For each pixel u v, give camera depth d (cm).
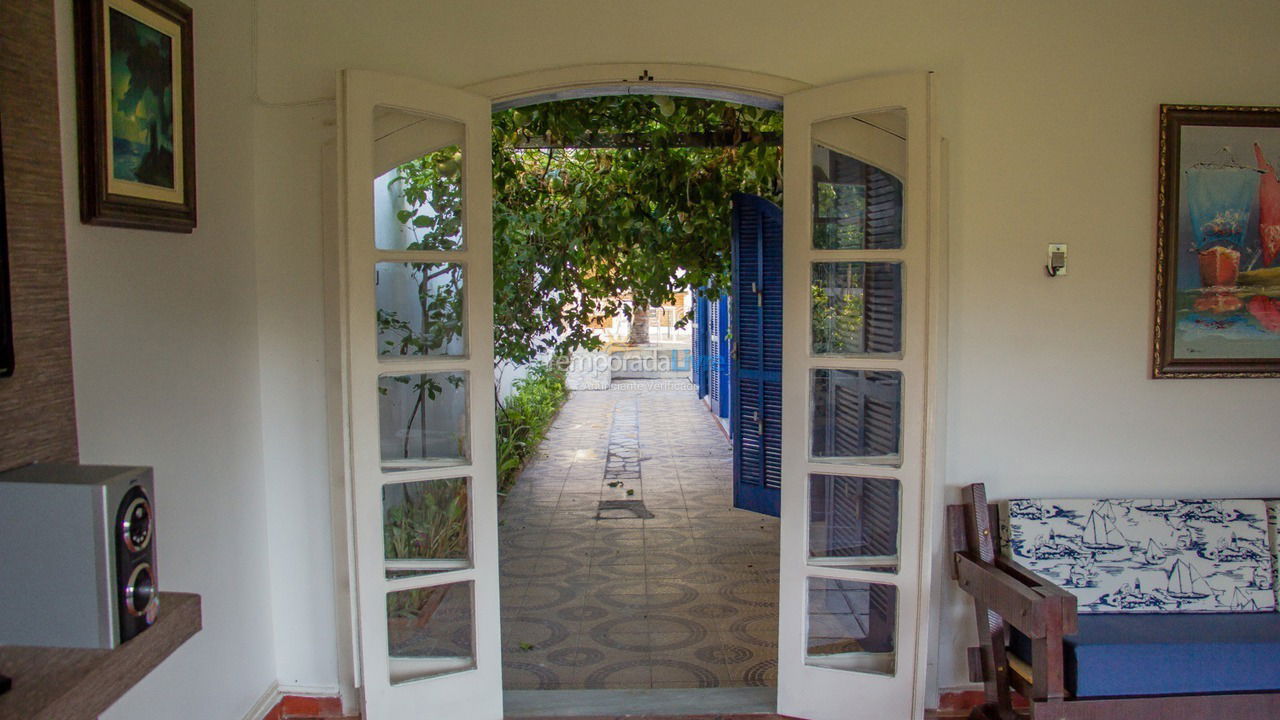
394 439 297
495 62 300
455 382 300
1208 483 314
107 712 209
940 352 303
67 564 136
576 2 299
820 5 299
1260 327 308
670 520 575
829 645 307
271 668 312
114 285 219
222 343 276
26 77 161
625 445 852
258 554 302
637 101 456
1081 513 302
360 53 298
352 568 282
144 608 145
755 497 594
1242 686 260
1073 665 257
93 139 205
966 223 302
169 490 243
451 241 296
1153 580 297
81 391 205
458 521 304
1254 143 303
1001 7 298
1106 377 309
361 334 278
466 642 306
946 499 309
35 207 163
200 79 263
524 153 567
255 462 300
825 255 290
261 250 302
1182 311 307
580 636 387
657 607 421
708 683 341
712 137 474
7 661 135
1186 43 301
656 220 564
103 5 207
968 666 310
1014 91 300
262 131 299
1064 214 303
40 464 152
